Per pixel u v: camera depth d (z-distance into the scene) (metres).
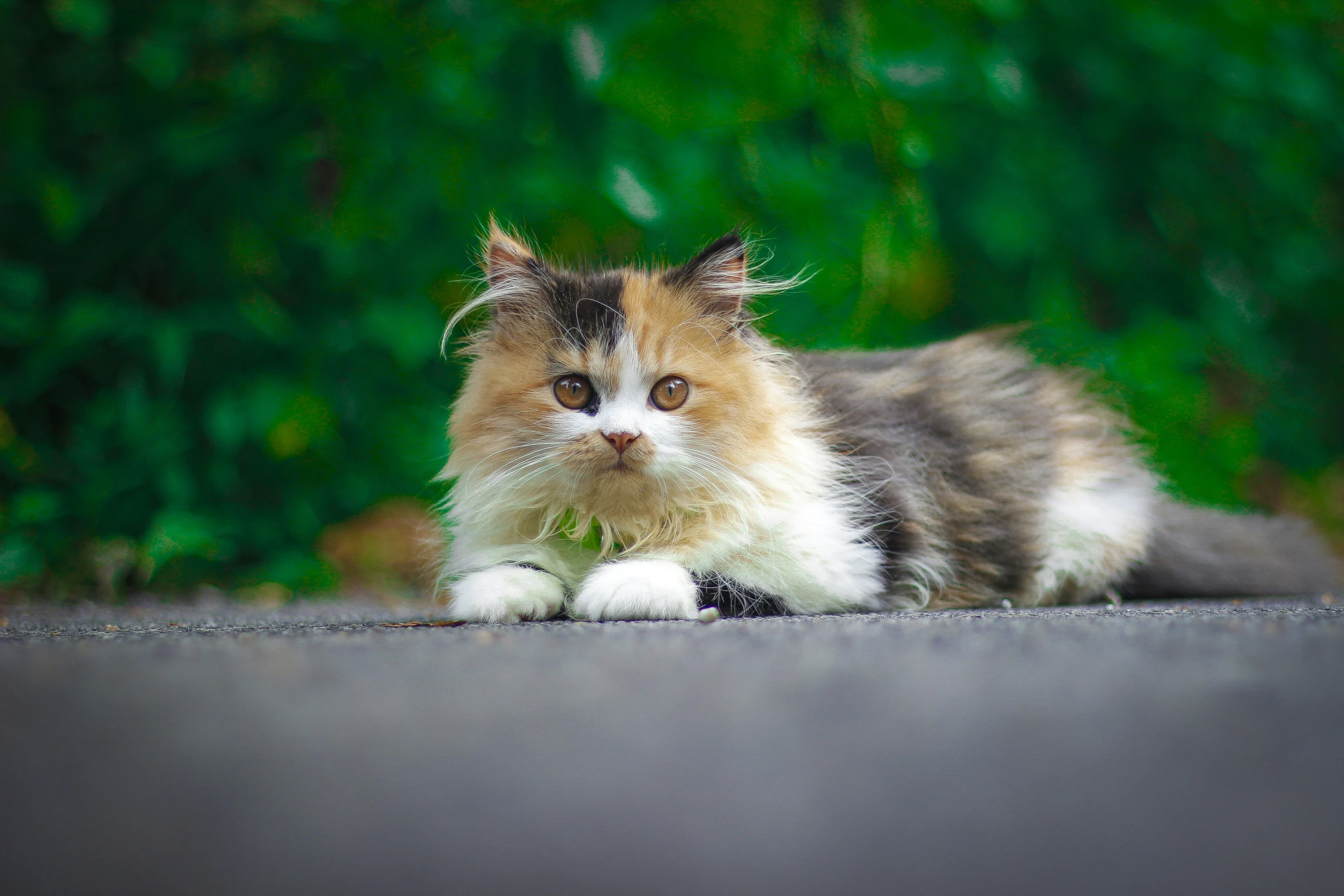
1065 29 5.48
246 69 4.79
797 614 3.10
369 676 1.66
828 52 5.03
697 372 3.21
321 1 4.67
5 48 4.80
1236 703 1.43
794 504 3.20
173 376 4.65
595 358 3.17
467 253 4.95
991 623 2.49
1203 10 5.56
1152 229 6.16
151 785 1.14
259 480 5.05
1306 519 5.16
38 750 1.25
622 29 4.45
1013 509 3.75
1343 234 6.82
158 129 4.81
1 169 4.79
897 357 4.17
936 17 5.12
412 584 5.07
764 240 5.07
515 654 1.91
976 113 5.46
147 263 5.05
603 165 4.64
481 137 4.86
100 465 4.75
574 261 5.02
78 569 4.51
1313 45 5.96
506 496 3.22
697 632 2.32
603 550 3.20
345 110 4.88
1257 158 6.03
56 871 0.94
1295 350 6.70
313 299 5.14
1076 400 4.25
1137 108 5.77
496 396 3.27
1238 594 4.20
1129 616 2.72
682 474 3.13
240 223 4.97
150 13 4.83
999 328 4.95
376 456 5.20
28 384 4.71
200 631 2.53
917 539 3.43
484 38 4.55
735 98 5.03
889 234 5.09
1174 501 4.69
